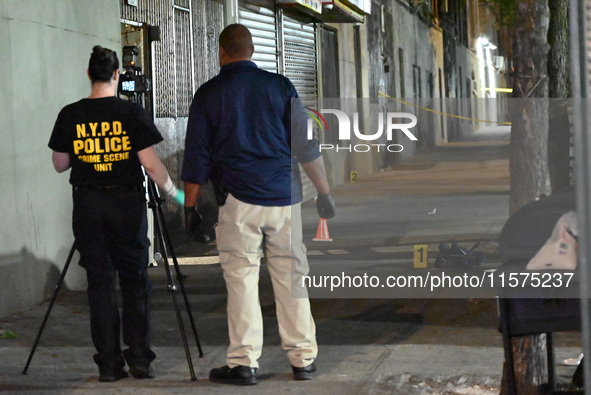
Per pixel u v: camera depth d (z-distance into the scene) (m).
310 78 21.62
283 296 6.89
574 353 7.58
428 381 6.87
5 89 9.30
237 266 6.82
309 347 6.96
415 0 38.06
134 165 6.83
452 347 7.92
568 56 10.71
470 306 9.48
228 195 6.71
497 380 6.86
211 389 6.74
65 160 6.99
